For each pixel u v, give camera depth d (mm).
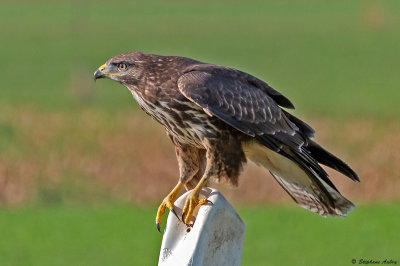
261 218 17438
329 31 72938
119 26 77938
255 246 15312
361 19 78250
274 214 17797
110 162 24484
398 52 60719
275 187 20703
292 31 73375
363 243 15430
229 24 78688
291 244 15430
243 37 70250
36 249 15531
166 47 65438
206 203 6023
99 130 30250
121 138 28281
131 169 23609
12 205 20125
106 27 77188
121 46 65688
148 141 27578
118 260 14742
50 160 24969
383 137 28750
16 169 23688
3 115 34781
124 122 32062
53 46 65562
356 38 68562
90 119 33250
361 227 16562
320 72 52469
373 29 73688
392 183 22219
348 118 33906
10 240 16109
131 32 73812
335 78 49688
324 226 16641
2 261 14734
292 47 64312
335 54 60344
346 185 21531
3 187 21797
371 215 17625
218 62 58812
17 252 15328
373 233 16094
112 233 16531
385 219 17219
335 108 37531
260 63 57375
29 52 62438
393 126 31266
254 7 91938
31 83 47750
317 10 88188
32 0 99062
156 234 16219
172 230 6332
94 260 14766
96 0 98250
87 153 25875
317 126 31641
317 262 14305
